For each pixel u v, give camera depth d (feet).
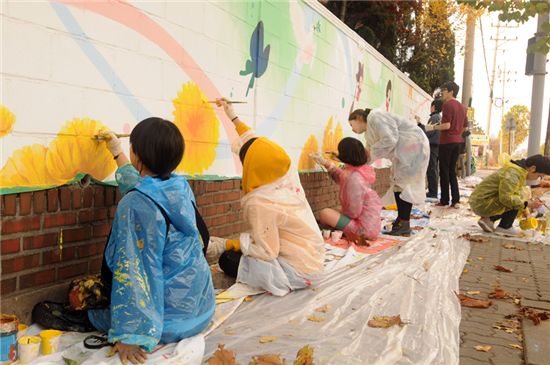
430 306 10.93
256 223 11.40
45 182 8.39
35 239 8.32
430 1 50.93
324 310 10.36
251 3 14.62
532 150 34.53
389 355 8.18
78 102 8.92
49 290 8.64
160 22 10.90
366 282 12.54
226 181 14.03
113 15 9.60
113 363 7.09
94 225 9.51
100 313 8.24
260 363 7.60
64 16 8.54
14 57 7.70
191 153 12.35
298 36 17.92
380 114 19.70
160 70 11.00
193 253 8.39
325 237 17.87
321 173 21.13
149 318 7.30
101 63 9.37
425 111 49.11
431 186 32.83
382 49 42.47
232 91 13.99
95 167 9.43
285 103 17.31
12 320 7.41
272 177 11.76
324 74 20.66
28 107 7.98
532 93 34.47
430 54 54.65
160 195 7.86
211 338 8.72
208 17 12.61
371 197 17.98
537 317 10.12
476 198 20.80
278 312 10.19
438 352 8.49
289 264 11.55
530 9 13.94
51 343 7.58
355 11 40.24
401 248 16.79
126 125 10.11
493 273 14.37
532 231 21.40
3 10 7.48
